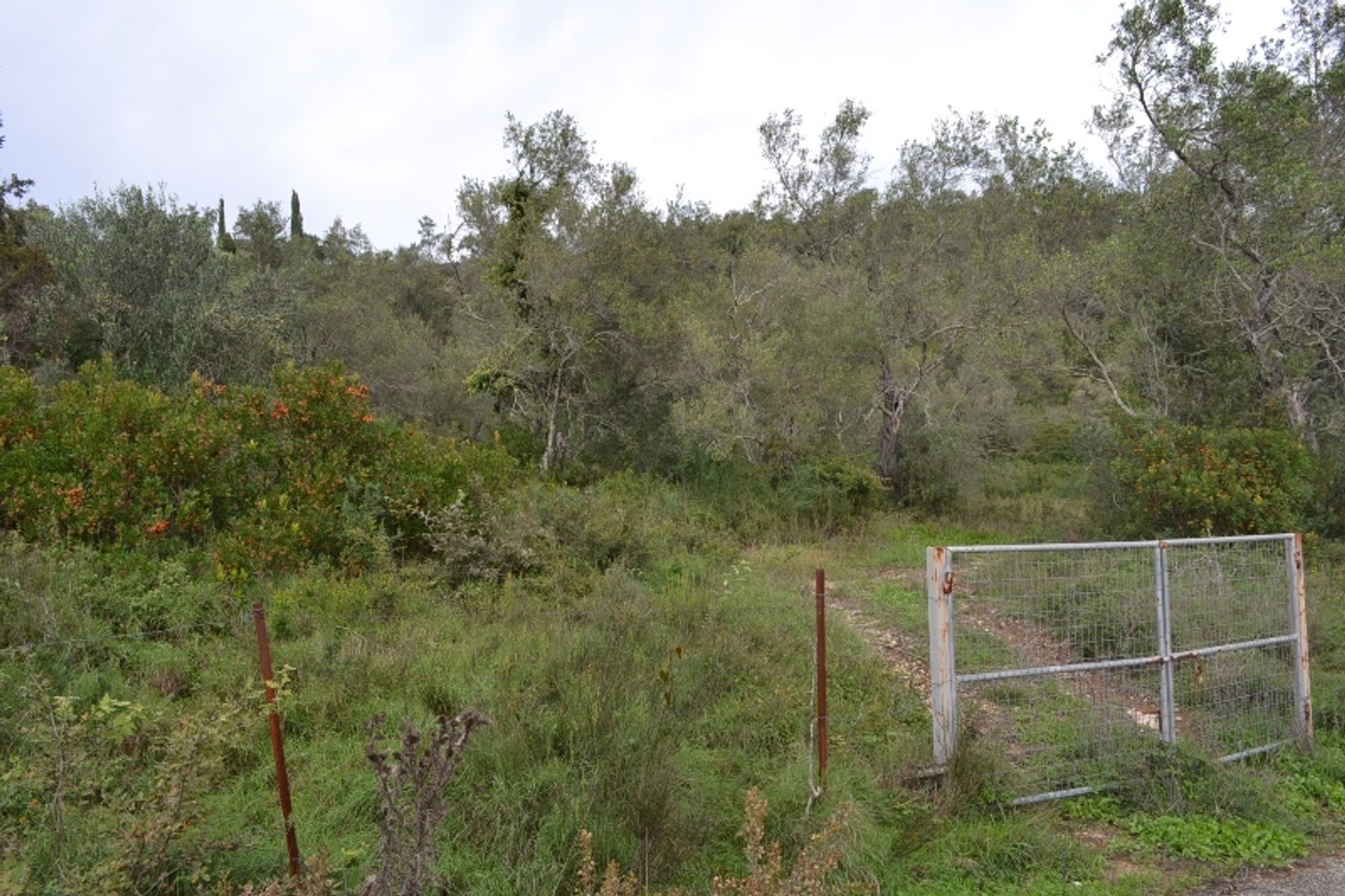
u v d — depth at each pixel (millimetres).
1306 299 13664
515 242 16281
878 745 5648
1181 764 5492
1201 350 15320
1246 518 11516
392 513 9367
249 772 4836
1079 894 4340
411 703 5676
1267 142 13969
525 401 16797
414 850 3305
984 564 5562
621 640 6773
